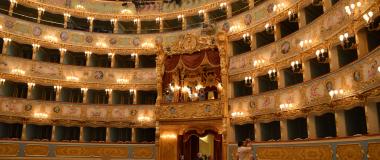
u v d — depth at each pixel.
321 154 19.97
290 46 27.05
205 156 34.88
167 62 33.12
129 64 41.41
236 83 32.75
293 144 22.34
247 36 31.97
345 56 22.83
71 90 38.75
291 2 27.80
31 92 34.59
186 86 32.38
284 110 25.98
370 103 18.52
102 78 37.47
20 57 35.09
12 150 30.52
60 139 36.12
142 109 36.22
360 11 19.03
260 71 29.66
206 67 31.91
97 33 38.75
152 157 32.56
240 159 14.17
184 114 30.66
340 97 20.80
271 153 24.09
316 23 24.25
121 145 33.53
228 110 29.72
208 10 36.69
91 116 35.84
